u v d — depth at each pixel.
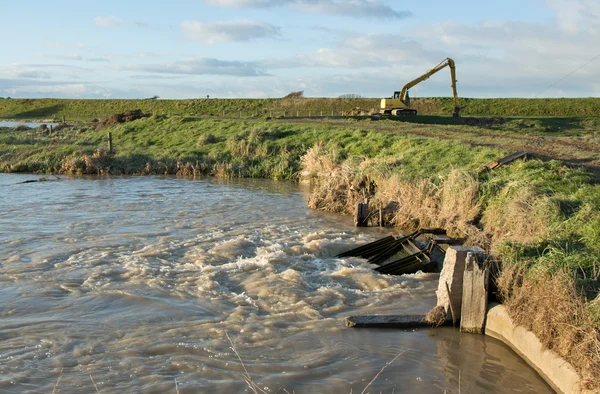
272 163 32.22
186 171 32.06
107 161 33.22
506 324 8.40
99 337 8.55
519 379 7.41
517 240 10.84
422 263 12.62
